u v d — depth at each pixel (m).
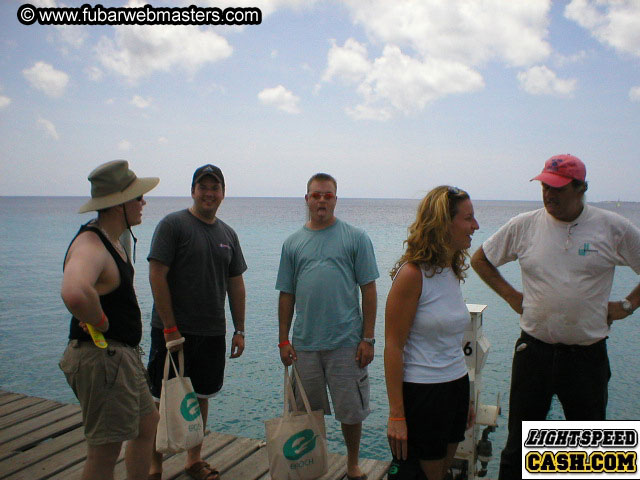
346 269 3.44
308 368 3.45
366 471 3.74
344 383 3.40
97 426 2.41
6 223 57.56
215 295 3.50
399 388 2.38
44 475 3.58
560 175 2.89
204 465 3.60
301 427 3.11
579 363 3.00
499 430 6.63
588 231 2.96
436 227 2.39
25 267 21.73
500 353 9.89
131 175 2.66
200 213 3.53
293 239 3.60
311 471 3.11
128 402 2.47
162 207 145.12
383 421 6.83
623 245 2.94
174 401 3.01
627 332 11.43
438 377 2.41
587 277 2.95
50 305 14.16
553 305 2.99
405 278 2.40
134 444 2.68
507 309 14.02
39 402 4.98
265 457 3.93
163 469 3.69
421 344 2.43
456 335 2.48
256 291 16.45
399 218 76.81
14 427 4.40
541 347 3.09
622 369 8.89
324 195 3.46
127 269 2.55
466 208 2.45
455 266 2.56
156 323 3.46
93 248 2.36
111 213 2.58
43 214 85.56
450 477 3.37
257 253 27.84
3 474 3.59
